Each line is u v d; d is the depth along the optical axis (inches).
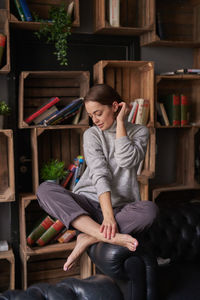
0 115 105.0
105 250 71.6
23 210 109.1
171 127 122.7
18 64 115.0
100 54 124.2
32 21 109.3
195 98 134.0
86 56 122.6
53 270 125.9
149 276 73.2
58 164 112.0
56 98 110.2
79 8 119.8
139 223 73.7
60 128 109.5
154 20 117.0
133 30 117.0
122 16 123.9
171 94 126.2
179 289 77.9
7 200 104.4
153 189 123.6
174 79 130.0
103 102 75.7
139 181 121.9
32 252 109.0
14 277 111.0
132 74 124.6
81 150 120.4
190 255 97.0
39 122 110.5
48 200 76.2
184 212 100.6
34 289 55.8
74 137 122.9
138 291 72.6
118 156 75.7
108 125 77.8
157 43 121.8
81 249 74.9
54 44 118.5
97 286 57.3
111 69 122.6
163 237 95.8
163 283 80.5
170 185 130.8
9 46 104.2
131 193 81.0
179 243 96.4
